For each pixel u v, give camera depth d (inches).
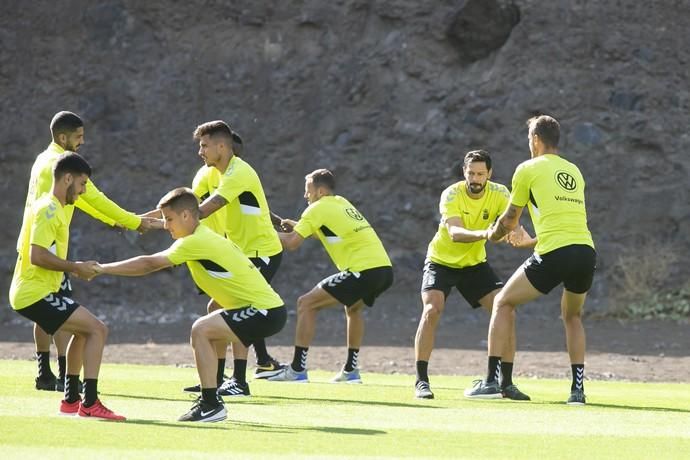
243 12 3437.5
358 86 3287.4
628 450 971.9
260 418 1163.9
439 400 1416.1
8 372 1721.2
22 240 1178.0
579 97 3157.0
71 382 1143.0
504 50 3255.4
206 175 1603.1
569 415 1258.6
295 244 1701.5
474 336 2662.4
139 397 1373.0
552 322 2834.6
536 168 1366.9
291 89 3324.3
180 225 1155.9
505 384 1459.2
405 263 3090.6
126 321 3004.4
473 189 1498.5
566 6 3262.8
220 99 3336.6
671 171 3065.9
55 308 1130.7
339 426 1105.4
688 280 2960.1
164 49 3415.4
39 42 3435.0
